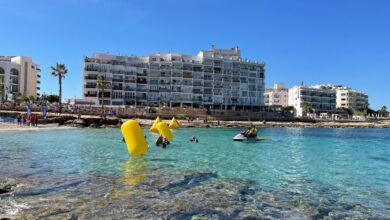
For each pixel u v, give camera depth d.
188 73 152.88
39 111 86.69
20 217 11.25
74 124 68.81
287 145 43.62
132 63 146.75
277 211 12.94
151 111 121.69
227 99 158.50
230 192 15.47
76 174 18.80
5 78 153.62
